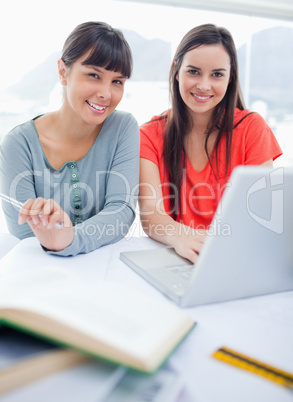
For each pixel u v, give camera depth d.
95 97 0.87
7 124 2.27
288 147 2.74
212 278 0.49
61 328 0.33
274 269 0.53
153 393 0.31
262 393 0.33
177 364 0.37
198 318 0.48
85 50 0.82
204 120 1.13
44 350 0.34
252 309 0.51
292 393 0.33
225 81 1.04
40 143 0.97
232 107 1.11
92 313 0.36
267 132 1.15
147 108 2.46
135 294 0.42
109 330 0.34
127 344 0.32
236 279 0.51
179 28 2.43
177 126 1.12
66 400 0.29
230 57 1.05
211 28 1.02
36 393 0.30
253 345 0.41
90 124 0.96
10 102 2.25
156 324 0.37
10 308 0.35
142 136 1.14
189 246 0.69
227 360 0.38
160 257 0.68
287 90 2.79
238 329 0.45
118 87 0.90
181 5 2.41
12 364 0.31
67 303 0.37
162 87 2.46
